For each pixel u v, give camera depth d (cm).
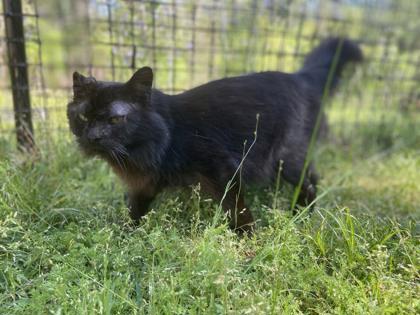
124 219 51
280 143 59
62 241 47
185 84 83
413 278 42
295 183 63
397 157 86
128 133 48
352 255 44
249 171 55
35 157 66
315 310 39
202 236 46
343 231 45
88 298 37
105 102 48
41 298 37
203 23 83
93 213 54
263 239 47
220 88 55
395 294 38
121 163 52
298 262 43
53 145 69
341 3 94
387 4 96
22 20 66
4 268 42
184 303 39
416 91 100
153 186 55
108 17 74
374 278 41
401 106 100
